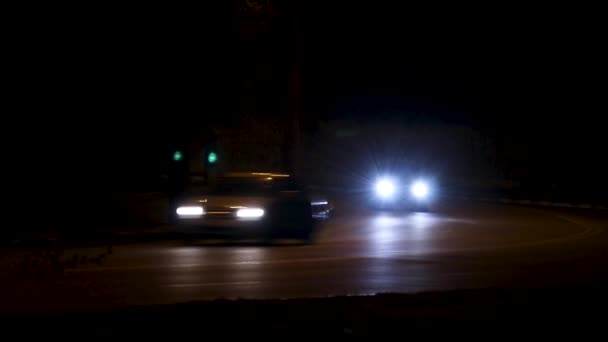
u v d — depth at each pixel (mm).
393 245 39094
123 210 54469
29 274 27469
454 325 16625
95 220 47969
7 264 30312
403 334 15781
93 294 23250
